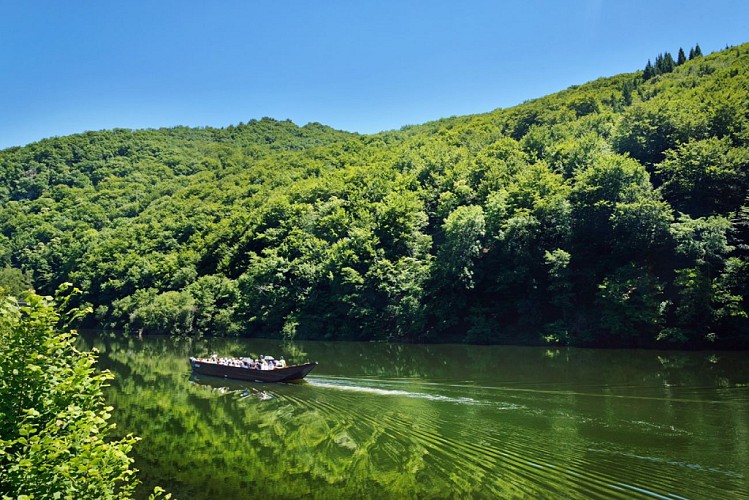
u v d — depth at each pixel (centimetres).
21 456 699
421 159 9881
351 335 6356
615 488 1427
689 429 1984
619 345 4569
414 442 1909
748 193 4581
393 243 6850
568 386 2844
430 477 1576
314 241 7606
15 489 684
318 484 1603
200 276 8850
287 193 10519
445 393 2725
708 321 4147
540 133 8481
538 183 5975
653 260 4756
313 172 12494
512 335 5353
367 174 9956
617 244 4859
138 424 2405
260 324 7138
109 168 17162
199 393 3120
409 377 3266
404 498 1448
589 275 5053
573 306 5134
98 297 9719
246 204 11119
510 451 1769
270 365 3581
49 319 779
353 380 3180
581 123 8756
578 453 1730
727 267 4019
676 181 5094
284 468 1759
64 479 724
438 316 5731
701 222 4300
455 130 12238
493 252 5728
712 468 1577
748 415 2186
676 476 1519
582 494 1395
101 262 10156
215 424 2369
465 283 5622
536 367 3569
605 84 12219
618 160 5072
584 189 5112
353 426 2161
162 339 7269
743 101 5931
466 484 1503
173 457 1923
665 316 4384
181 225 10631
